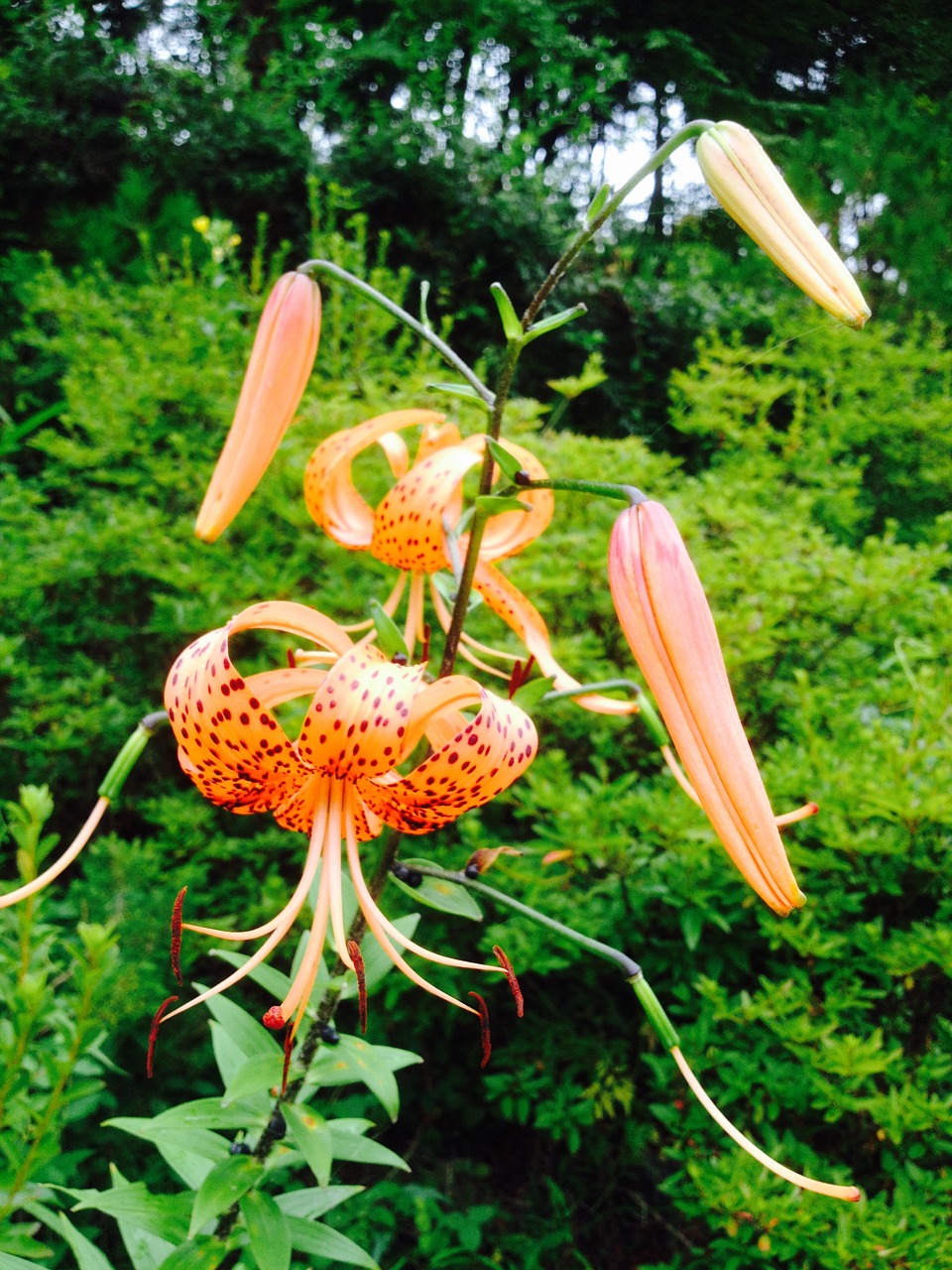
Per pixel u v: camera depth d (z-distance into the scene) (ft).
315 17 5.28
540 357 4.80
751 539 1.97
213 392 2.30
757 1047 1.42
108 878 1.65
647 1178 1.79
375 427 1.01
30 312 3.18
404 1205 1.63
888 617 1.90
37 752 1.99
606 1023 1.74
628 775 1.58
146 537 2.03
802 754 1.58
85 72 4.56
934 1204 1.30
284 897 1.74
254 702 0.80
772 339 4.09
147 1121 0.98
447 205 4.75
